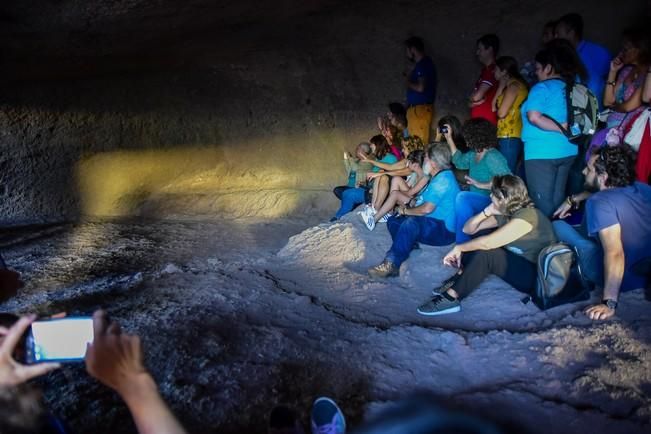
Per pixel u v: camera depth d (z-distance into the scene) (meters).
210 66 7.89
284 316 3.55
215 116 8.22
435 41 7.05
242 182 8.19
